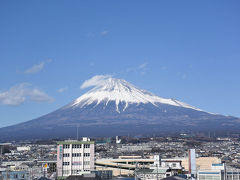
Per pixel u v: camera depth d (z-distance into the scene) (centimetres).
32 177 19950
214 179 17388
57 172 19775
